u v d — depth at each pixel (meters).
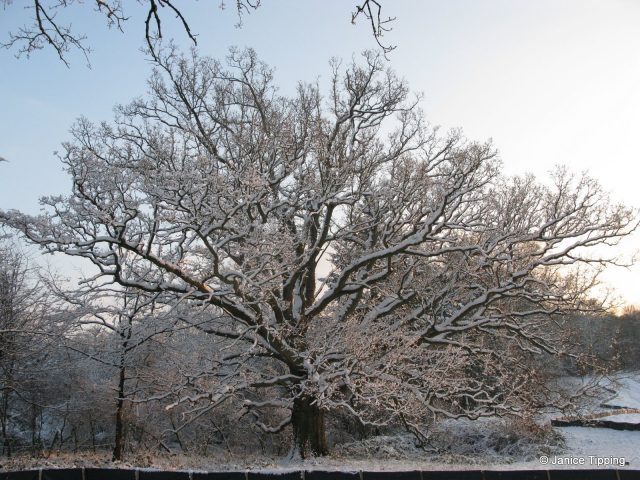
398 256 20.44
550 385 26.23
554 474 11.79
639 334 49.84
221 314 19.16
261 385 18.53
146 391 21.09
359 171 19.66
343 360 17.12
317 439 19.16
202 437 26.03
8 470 12.66
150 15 6.20
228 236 15.71
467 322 19.52
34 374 21.19
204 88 21.78
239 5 6.29
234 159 20.09
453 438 21.98
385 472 11.99
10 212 13.70
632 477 11.59
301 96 21.02
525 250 21.95
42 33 6.59
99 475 11.77
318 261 20.23
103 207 13.96
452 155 19.86
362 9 6.06
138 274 16.70
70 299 16.47
